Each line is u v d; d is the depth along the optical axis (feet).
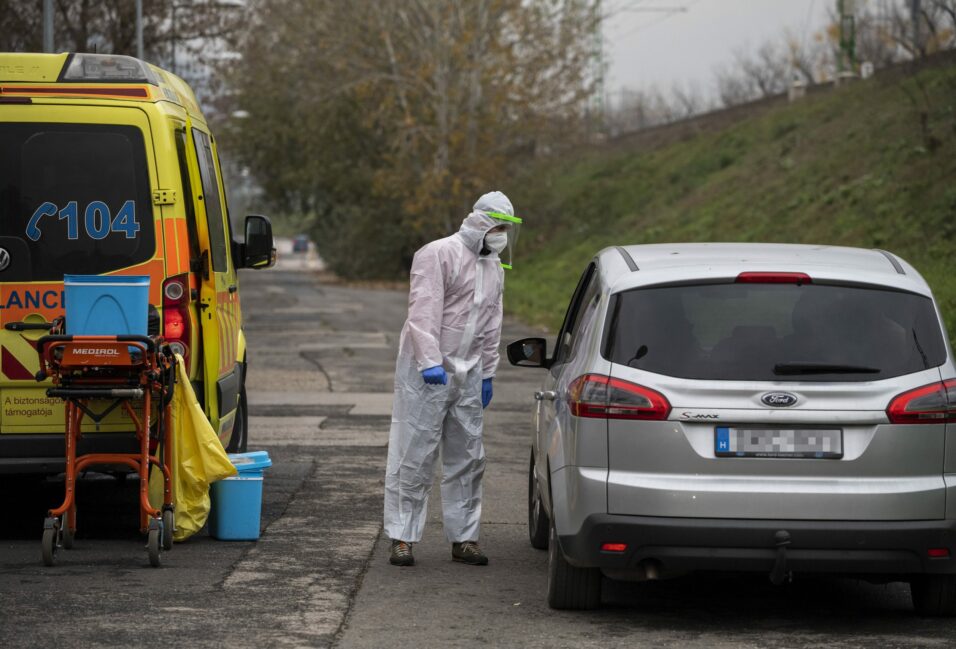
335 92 410.93
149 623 47.34
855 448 45.88
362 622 48.03
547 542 62.23
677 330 47.24
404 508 58.29
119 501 75.05
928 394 46.19
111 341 56.34
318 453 92.63
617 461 46.37
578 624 48.26
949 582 48.52
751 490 45.34
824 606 51.85
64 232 62.85
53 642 44.62
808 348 46.65
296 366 161.58
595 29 399.03
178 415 61.57
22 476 82.69
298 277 518.78
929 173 235.40
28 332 62.28
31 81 63.00
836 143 311.47
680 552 45.50
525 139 413.18
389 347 190.29
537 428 60.39
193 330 64.64
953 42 299.79
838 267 48.78
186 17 229.04
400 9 402.31
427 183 396.57
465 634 46.50
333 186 466.29
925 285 48.67
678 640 46.03
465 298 58.03
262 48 410.11
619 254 52.95
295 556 59.57
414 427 57.93
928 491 45.65
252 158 474.49
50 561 56.90
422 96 406.41
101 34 219.20
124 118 63.21
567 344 56.75
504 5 393.09
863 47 421.18
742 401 45.85
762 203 306.96
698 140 432.66
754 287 47.88
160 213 63.26
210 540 63.26
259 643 44.88
